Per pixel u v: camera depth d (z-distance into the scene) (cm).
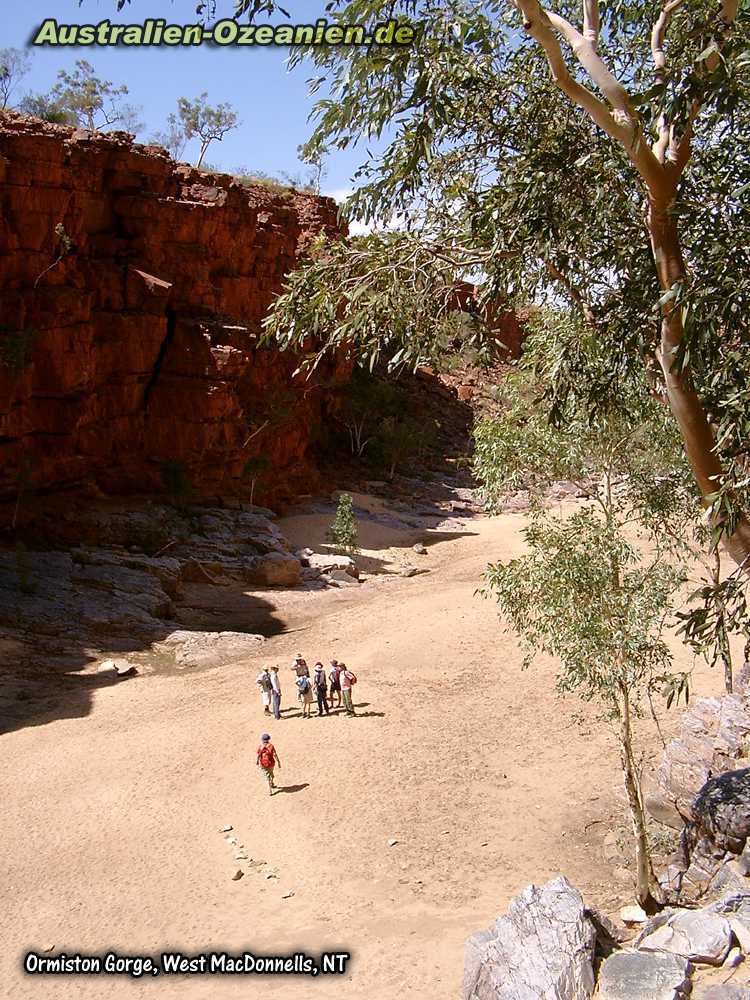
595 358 898
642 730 1947
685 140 675
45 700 2231
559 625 1251
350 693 2122
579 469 1309
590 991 729
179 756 1872
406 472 6769
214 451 4428
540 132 862
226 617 3241
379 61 775
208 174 4609
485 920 1240
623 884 1339
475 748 1912
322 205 6384
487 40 836
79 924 1233
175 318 4256
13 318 3466
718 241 657
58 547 3450
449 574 3994
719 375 723
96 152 3925
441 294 922
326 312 915
